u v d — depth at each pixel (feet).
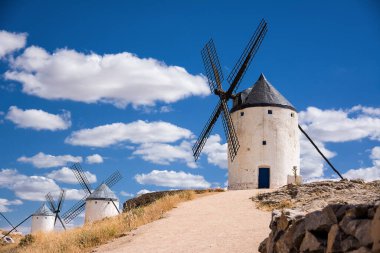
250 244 50.67
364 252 27.91
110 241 65.00
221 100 132.36
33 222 208.44
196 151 133.80
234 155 125.29
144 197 124.67
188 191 109.19
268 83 133.28
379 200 31.78
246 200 91.20
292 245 36.88
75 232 84.38
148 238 60.54
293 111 131.13
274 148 125.80
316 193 87.35
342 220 31.40
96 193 177.06
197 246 52.21
